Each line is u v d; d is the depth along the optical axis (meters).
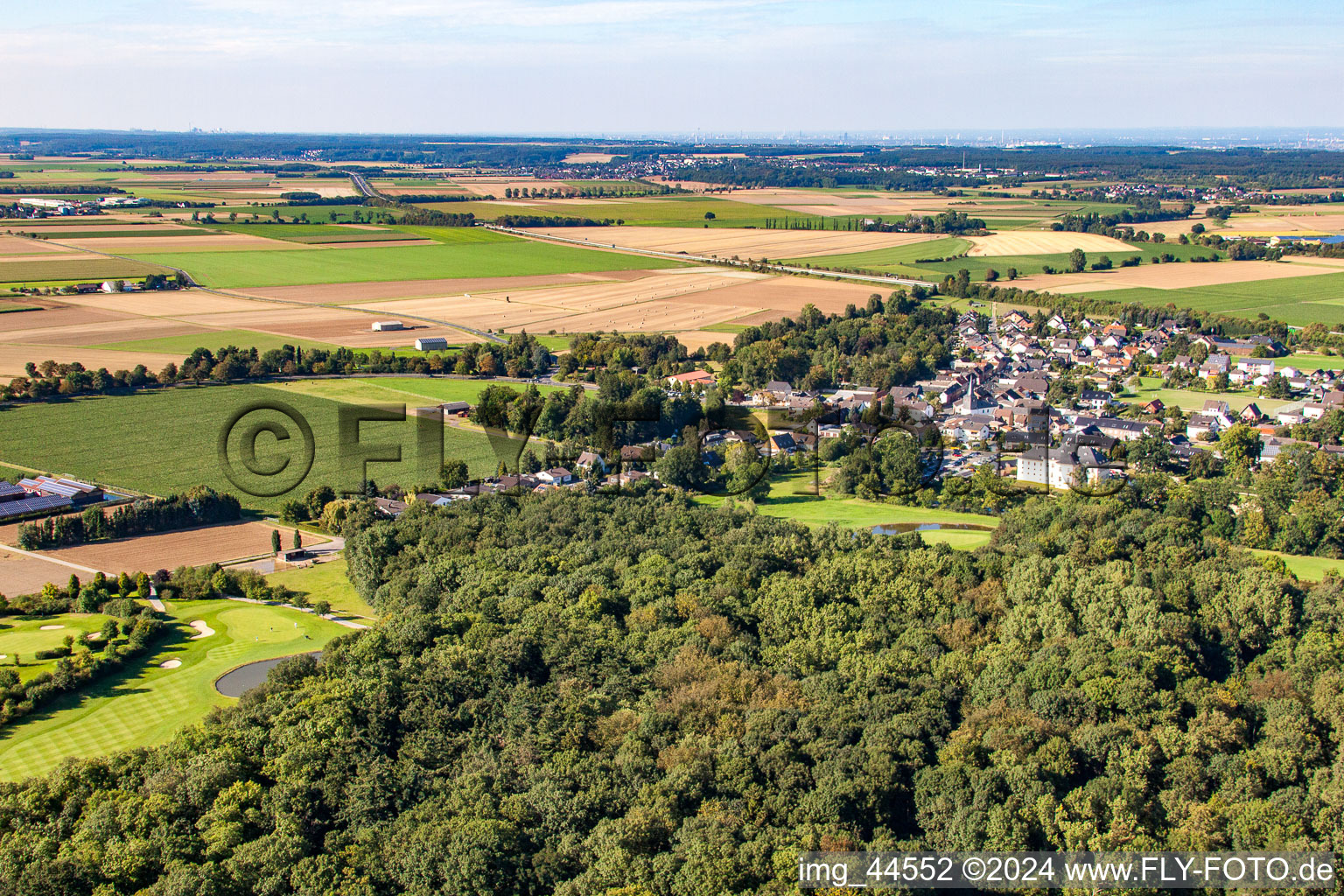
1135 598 155.25
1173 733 122.69
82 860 100.00
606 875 98.31
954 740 121.25
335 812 110.81
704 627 152.75
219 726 127.50
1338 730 125.31
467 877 96.56
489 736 124.69
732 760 115.44
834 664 146.62
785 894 94.62
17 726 136.88
